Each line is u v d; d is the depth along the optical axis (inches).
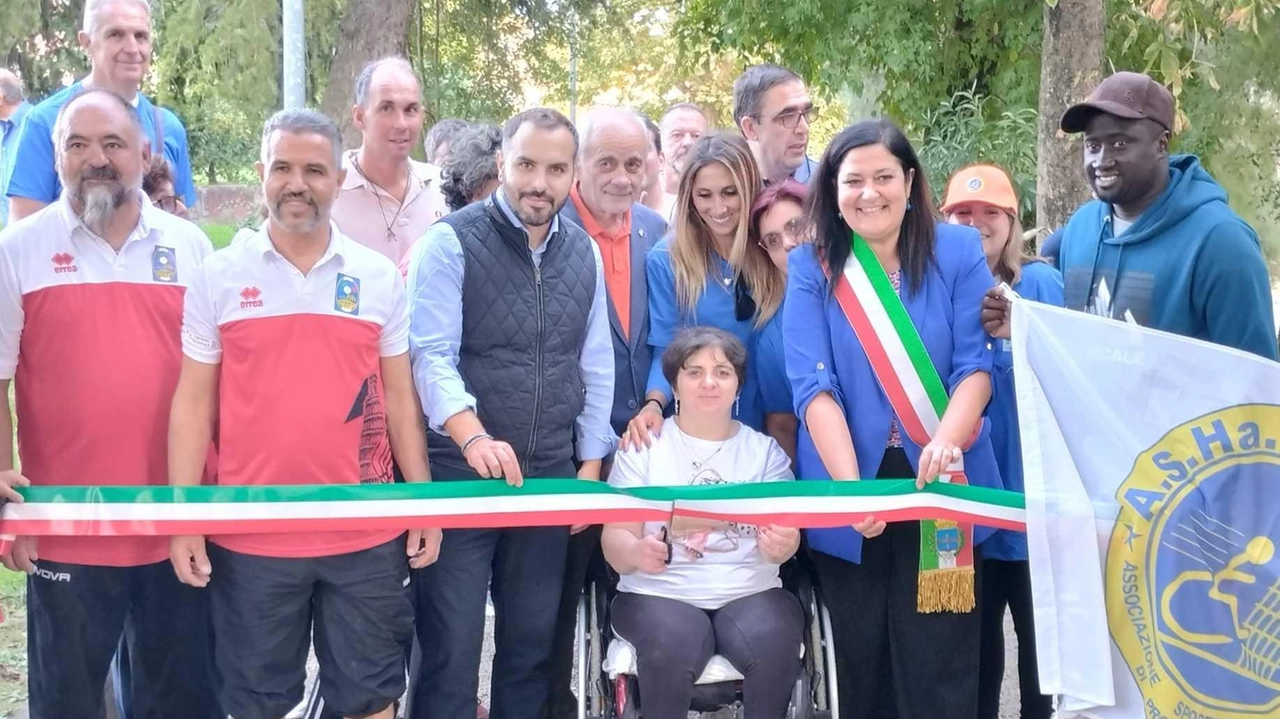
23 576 229.3
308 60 699.4
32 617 139.0
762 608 142.8
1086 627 135.6
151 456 137.8
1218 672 135.6
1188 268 145.3
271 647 135.7
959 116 480.1
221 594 136.4
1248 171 553.3
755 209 163.2
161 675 145.4
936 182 460.4
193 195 214.5
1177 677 135.7
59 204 136.9
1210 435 136.1
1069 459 136.9
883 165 136.2
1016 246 167.2
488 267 145.5
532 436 148.2
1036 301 150.6
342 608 137.0
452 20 769.6
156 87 717.3
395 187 197.3
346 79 633.0
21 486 133.7
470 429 139.3
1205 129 506.3
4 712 176.7
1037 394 137.3
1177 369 136.6
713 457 153.1
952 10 512.1
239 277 131.5
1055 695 139.7
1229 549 135.9
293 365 132.2
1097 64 268.8
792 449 167.9
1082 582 135.9
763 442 154.9
